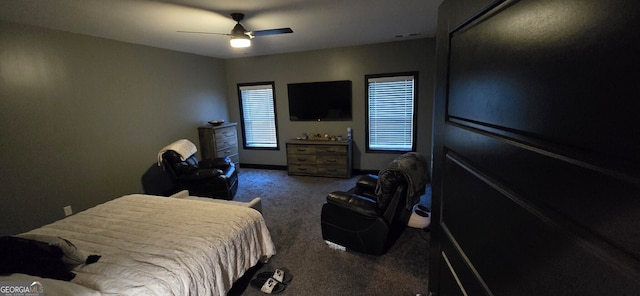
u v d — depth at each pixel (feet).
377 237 8.15
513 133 2.11
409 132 16.30
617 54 1.27
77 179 11.02
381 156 16.92
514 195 2.12
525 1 1.90
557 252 1.69
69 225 6.84
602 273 1.39
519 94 2.02
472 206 2.93
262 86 18.58
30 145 9.58
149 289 4.68
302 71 17.40
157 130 14.44
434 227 4.32
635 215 1.21
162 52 14.56
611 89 1.30
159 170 14.60
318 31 12.25
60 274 4.75
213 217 7.18
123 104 12.71
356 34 13.16
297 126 18.33
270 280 7.23
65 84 10.52
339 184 15.57
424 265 7.98
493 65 2.39
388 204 8.05
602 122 1.36
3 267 4.51
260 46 15.19
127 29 10.70
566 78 1.57
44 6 7.94
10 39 9.04
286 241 9.53
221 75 18.81
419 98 15.49
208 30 11.11
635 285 1.23
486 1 2.46
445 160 3.78
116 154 12.49
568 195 1.58
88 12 8.63
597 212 1.40
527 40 1.90
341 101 16.92
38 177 9.82
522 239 2.04
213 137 16.40
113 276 4.89
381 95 16.33
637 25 1.18
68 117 10.64
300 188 15.08
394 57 15.48
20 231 9.40
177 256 5.49
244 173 18.45
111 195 12.32
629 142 1.22
